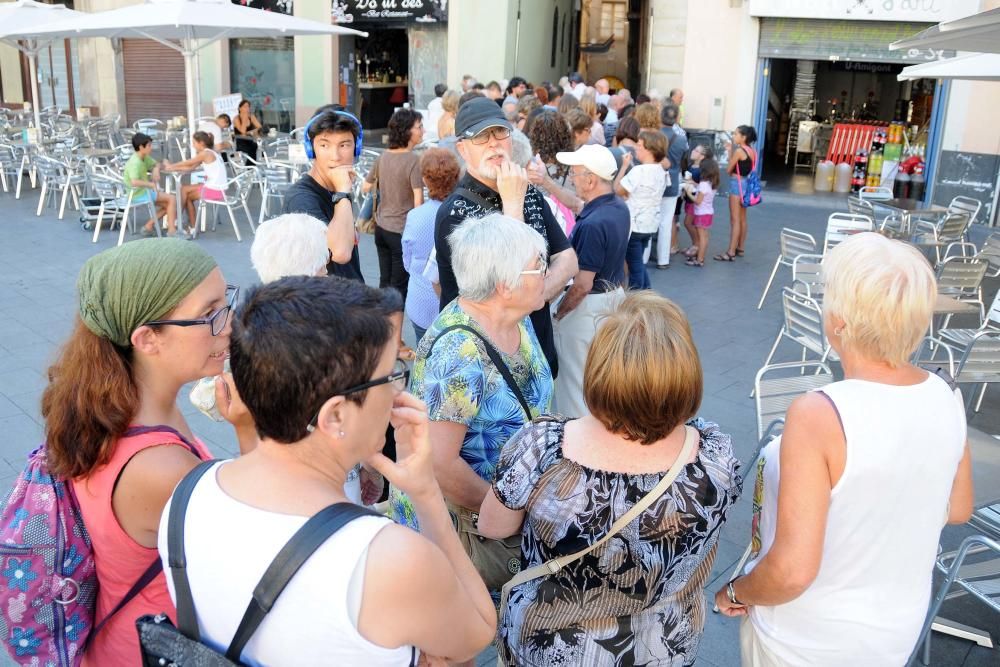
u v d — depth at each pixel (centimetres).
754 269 949
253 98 1812
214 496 128
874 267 176
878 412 175
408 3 1584
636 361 170
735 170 966
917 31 1291
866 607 185
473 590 141
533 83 1677
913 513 181
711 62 1405
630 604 182
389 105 1952
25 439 464
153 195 972
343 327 123
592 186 413
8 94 2042
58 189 1258
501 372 233
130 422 156
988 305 822
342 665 117
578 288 401
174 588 127
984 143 1247
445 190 459
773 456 200
